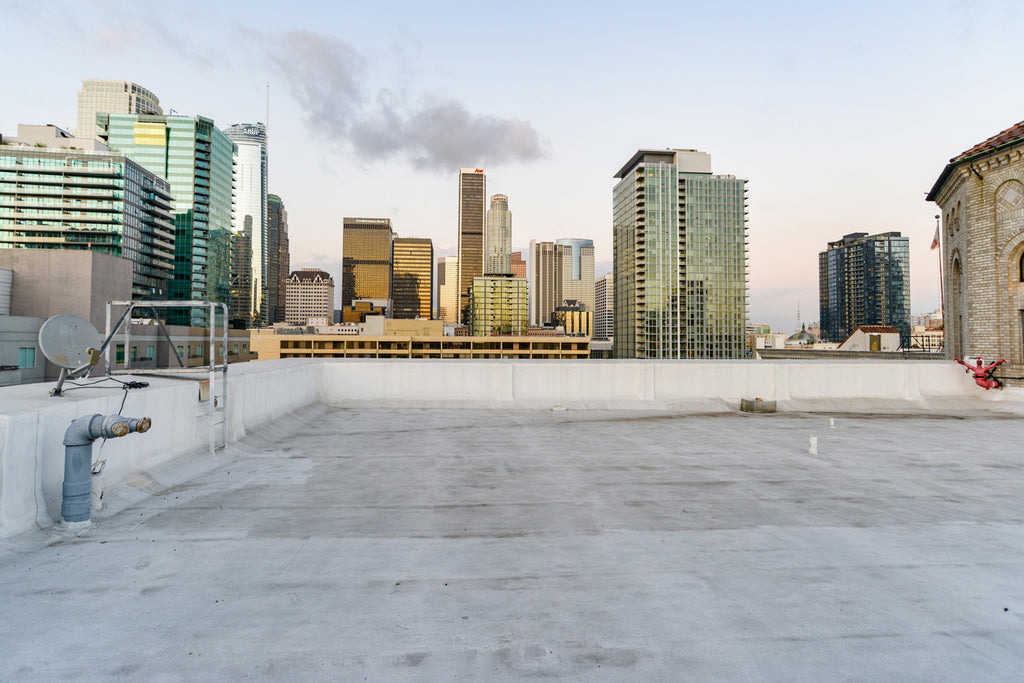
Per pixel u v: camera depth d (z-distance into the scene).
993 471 9.47
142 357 74.31
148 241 139.00
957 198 23.80
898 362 19.11
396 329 140.75
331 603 4.38
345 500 7.40
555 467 9.57
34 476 5.80
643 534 6.14
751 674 3.46
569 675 3.43
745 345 188.00
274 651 3.66
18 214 123.25
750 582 4.89
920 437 12.95
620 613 4.27
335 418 15.28
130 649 3.66
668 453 10.87
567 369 17.95
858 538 6.07
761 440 12.42
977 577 5.06
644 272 187.50
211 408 9.76
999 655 3.75
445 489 8.03
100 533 5.95
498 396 17.77
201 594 4.50
